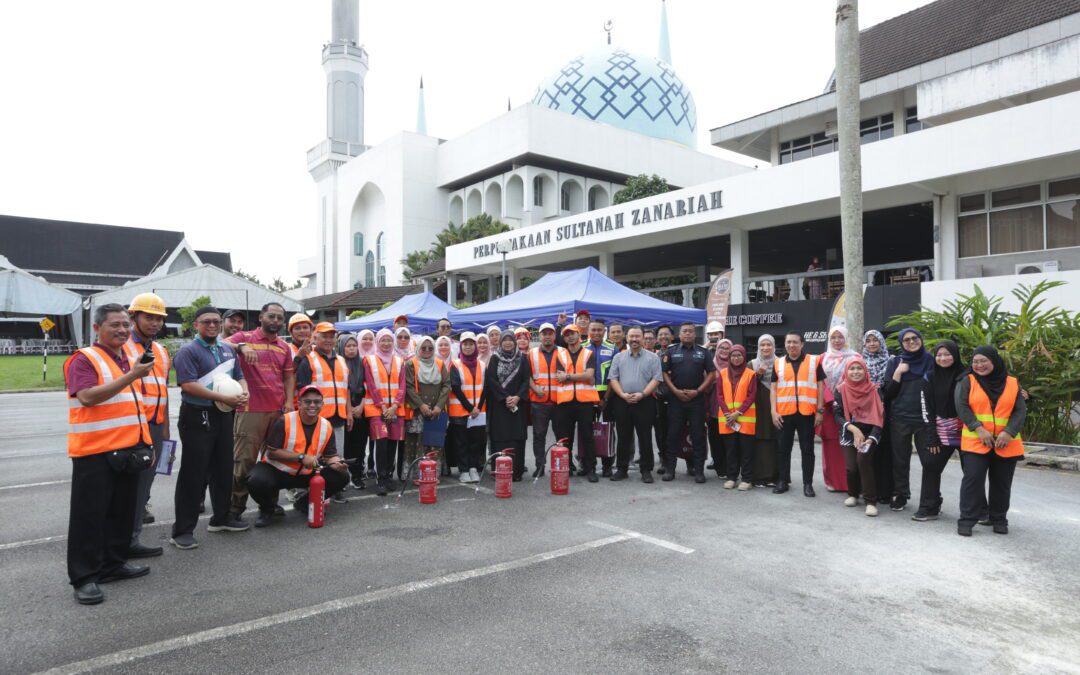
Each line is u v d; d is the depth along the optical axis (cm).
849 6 1059
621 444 799
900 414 631
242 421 583
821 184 1850
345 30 6756
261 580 450
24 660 335
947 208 1778
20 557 502
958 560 496
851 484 664
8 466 894
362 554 506
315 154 6638
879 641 360
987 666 333
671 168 5697
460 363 780
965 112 2017
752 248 2927
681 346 802
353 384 738
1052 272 1430
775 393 725
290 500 689
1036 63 1736
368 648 348
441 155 5638
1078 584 448
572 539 546
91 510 418
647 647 350
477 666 328
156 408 521
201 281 4094
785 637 363
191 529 527
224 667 328
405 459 766
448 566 479
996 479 568
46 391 2445
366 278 6166
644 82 5925
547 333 799
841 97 1067
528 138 4744
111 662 333
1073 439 992
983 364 557
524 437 789
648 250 2947
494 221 4653
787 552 514
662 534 561
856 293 1052
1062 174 1588
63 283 5884
